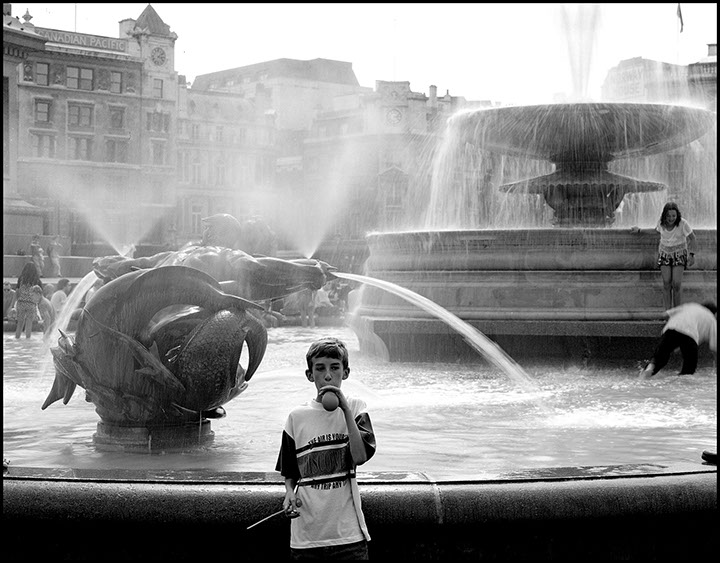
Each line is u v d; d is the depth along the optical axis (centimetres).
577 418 807
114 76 8362
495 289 1243
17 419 816
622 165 2675
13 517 442
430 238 1285
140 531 439
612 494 450
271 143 10269
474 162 2302
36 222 4706
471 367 1233
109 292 632
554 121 1479
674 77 5469
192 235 9612
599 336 1209
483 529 440
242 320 651
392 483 451
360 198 9794
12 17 4828
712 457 504
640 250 1224
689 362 1134
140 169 8494
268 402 906
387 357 1299
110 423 664
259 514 436
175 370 639
